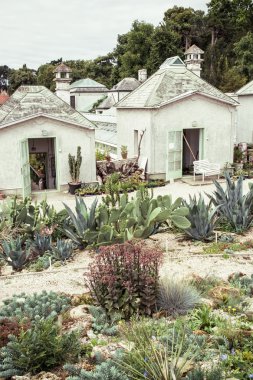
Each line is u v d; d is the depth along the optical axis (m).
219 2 54.09
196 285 7.02
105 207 10.36
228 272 8.03
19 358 4.77
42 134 17.61
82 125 18.06
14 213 10.96
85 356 5.06
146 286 6.11
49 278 8.41
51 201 16.89
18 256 9.27
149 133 19.09
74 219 10.35
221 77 46.97
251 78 46.00
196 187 18.48
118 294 6.11
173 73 20.77
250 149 23.80
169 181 19.45
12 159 17.50
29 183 17.73
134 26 55.16
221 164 20.75
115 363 4.51
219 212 11.35
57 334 5.41
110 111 31.14
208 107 19.78
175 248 9.74
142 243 7.98
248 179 19.77
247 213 10.83
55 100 18.77
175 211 9.81
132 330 5.09
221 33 56.12
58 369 4.84
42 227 10.56
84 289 7.64
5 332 5.20
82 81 44.00
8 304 6.55
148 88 20.52
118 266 6.29
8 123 16.98
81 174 18.61
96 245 9.63
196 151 22.23
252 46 46.62
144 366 4.28
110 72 64.12
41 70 77.69
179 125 19.45
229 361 4.58
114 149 23.95
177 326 5.35
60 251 9.46
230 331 5.16
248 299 6.55
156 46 51.69
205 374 4.21
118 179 18.53
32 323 5.69
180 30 55.25
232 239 10.10
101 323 5.84
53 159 21.14
